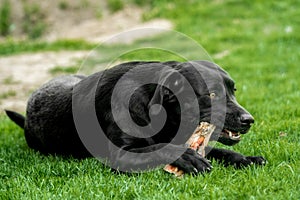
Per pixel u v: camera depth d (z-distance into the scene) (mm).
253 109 14281
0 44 30109
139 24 32406
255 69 21047
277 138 11281
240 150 10477
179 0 35031
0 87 21703
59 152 11086
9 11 35156
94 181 8758
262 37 26844
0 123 15227
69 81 11547
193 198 7824
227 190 8008
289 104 14578
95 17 34938
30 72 24141
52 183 8977
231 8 32375
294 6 32031
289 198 7625
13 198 8438
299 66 21250
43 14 35250
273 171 8875
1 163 10852
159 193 8031
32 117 11391
